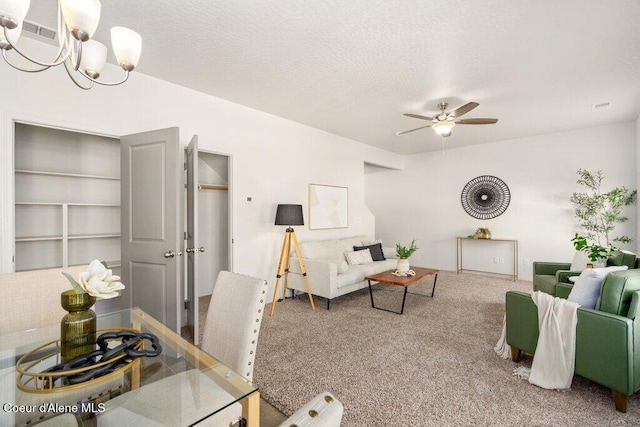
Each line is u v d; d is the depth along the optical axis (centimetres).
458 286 502
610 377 182
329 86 329
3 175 229
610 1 194
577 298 221
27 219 291
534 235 544
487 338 287
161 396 108
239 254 385
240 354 136
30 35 235
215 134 358
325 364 237
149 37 238
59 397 102
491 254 593
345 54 263
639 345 181
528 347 226
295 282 417
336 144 535
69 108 259
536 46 249
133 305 275
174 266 252
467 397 195
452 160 644
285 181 445
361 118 440
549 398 194
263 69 291
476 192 609
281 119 439
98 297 116
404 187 718
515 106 388
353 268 441
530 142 547
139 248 271
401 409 183
